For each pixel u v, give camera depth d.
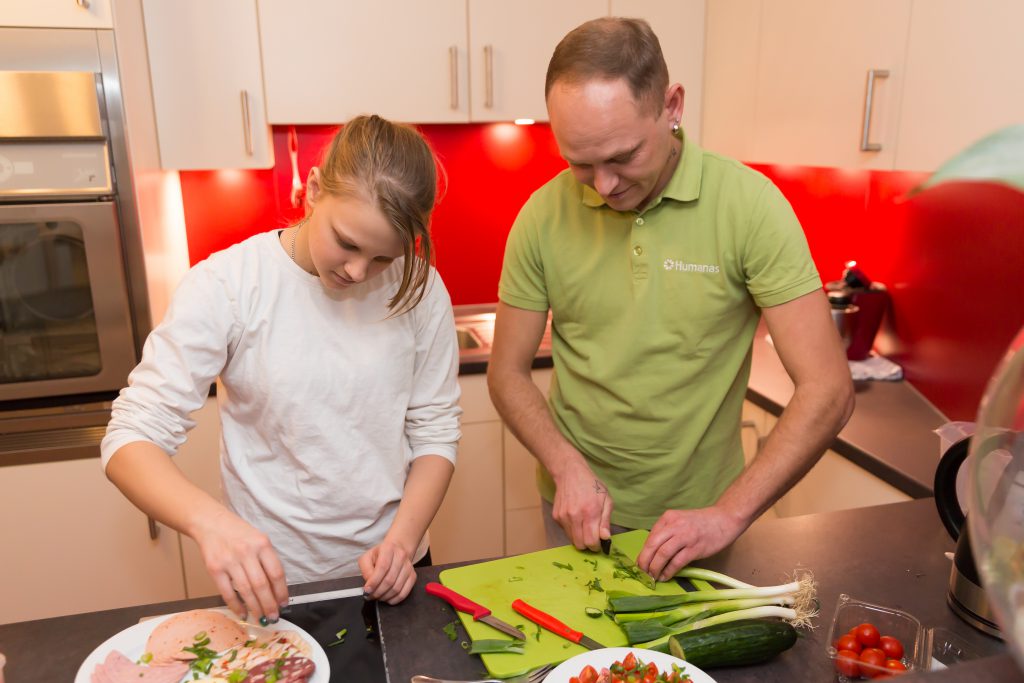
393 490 1.26
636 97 1.08
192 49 2.17
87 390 2.11
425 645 0.98
